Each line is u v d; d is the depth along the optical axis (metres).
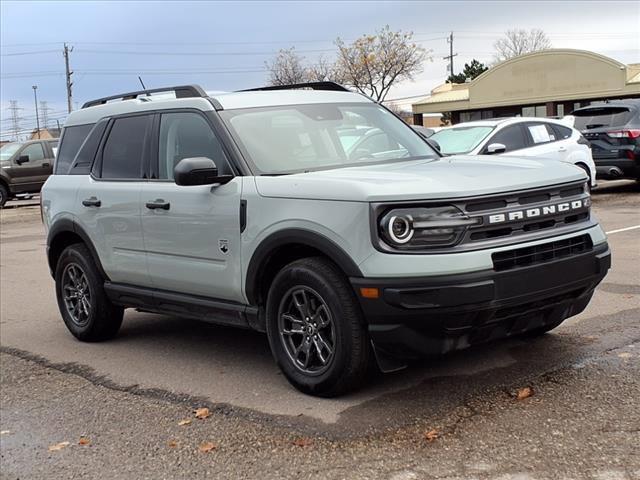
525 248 4.32
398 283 4.11
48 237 6.99
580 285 4.63
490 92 43.97
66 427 4.72
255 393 4.97
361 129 5.75
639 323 5.89
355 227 4.25
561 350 5.29
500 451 3.77
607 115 15.24
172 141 5.70
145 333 6.96
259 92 5.81
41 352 6.60
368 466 3.74
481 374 4.91
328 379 4.57
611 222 11.68
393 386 4.80
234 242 4.99
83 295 6.72
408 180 4.35
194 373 5.56
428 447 3.88
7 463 4.23
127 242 5.96
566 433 3.91
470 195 4.19
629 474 3.44
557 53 40.47
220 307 5.28
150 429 4.55
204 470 3.90
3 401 5.33
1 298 9.30
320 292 4.48
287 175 4.93
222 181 5.06
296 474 3.74
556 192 4.65
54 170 7.09
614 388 4.49
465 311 4.09
